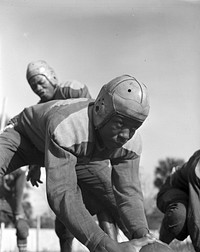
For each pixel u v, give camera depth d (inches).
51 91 269.6
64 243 237.0
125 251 150.6
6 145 197.3
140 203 173.0
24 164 203.2
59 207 157.8
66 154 162.9
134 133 166.1
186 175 218.4
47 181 161.2
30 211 658.8
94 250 152.9
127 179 174.4
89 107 168.4
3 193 354.0
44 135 184.5
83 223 154.9
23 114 196.1
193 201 208.1
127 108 158.1
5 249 430.0
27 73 271.0
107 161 216.8
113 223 216.2
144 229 167.5
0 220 414.0
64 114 166.6
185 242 291.6
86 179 213.8
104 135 164.6
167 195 220.8
